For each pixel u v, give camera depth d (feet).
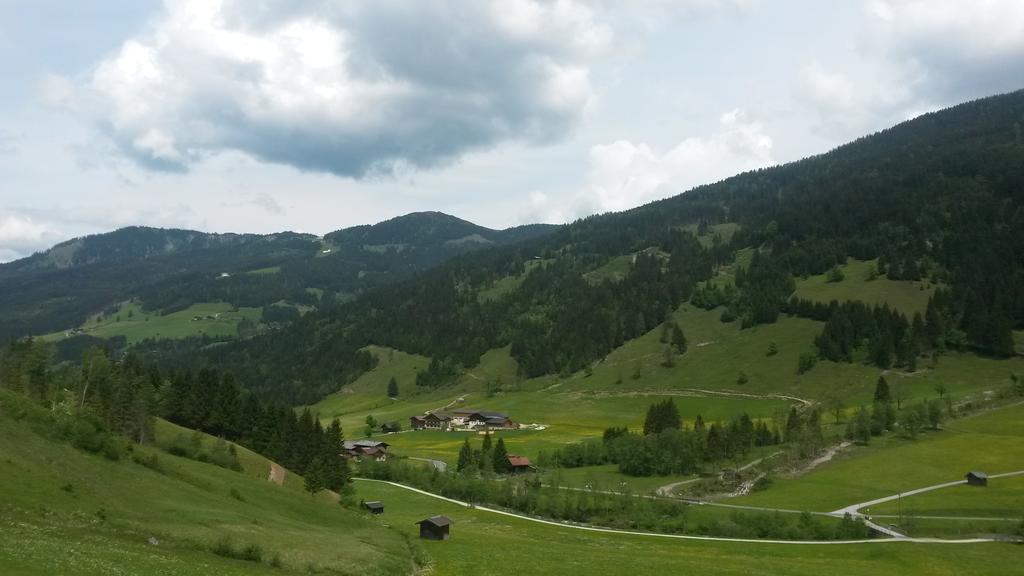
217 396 505.66
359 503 422.82
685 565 280.51
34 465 196.34
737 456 517.96
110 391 383.04
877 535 347.15
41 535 143.13
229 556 175.63
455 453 654.53
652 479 502.79
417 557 252.21
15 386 371.15
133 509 193.36
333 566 189.16
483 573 240.32
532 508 440.04
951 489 411.13
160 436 397.19
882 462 480.23
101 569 125.70
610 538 357.20
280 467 444.14
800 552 319.68
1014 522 351.25
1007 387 642.63
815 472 482.28
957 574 275.80
